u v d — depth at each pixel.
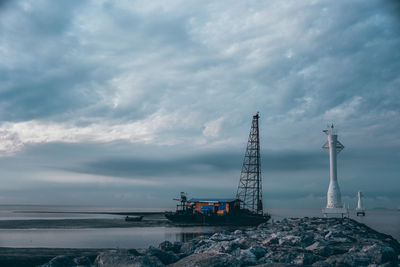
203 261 28.89
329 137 98.50
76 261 30.64
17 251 40.47
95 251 41.75
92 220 139.38
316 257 31.69
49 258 35.50
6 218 152.38
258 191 127.19
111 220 140.62
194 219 114.69
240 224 110.31
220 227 101.25
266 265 27.61
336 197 95.56
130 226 102.50
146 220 143.75
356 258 31.03
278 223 90.56
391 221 169.00
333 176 97.06
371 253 31.92
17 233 73.56
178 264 29.62
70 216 193.25
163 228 95.44
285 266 27.27
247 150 131.00
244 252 32.44
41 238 62.94
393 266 30.03
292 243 41.19
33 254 38.12
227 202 114.75
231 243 36.09
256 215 113.19
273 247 37.25
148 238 66.25
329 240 47.16
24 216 184.00
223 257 29.72
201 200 120.94
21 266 32.22
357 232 61.94
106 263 29.42
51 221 125.19
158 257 33.22
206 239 44.44
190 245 39.62
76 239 62.09
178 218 116.06
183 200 123.19
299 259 31.48
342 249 40.03
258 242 42.16
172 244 40.59
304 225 74.69
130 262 28.83
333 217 97.94
